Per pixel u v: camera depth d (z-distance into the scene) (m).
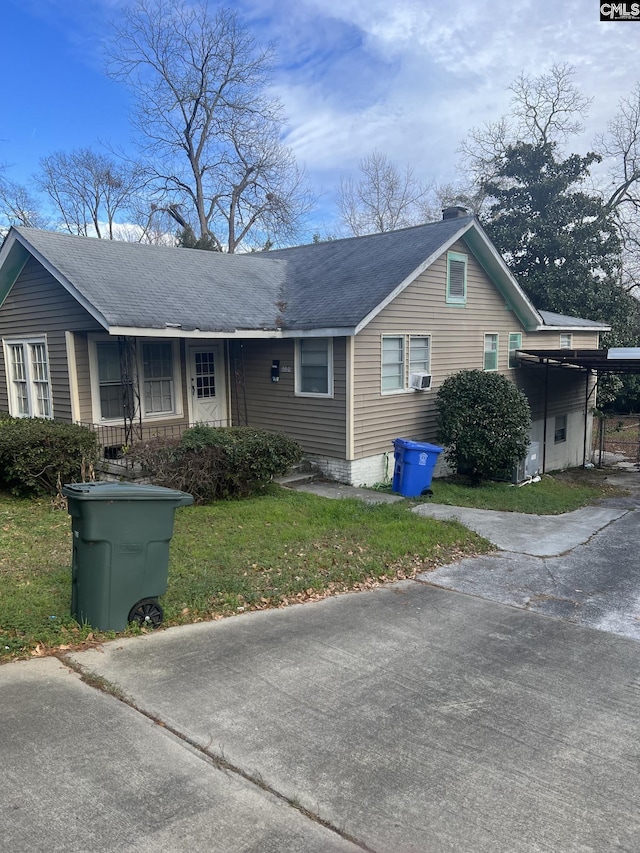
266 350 13.55
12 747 3.46
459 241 14.48
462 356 15.01
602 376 24.97
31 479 9.69
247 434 10.55
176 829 2.89
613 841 2.96
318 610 5.99
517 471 14.99
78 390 11.81
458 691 4.42
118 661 4.59
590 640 5.52
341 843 2.87
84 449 10.12
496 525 10.18
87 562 4.95
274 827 2.94
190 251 15.12
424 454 11.96
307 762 3.48
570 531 10.02
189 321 11.09
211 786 3.22
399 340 13.12
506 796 3.26
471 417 13.20
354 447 12.23
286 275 15.62
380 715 4.04
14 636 4.79
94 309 10.25
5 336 13.54
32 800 3.05
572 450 21.64
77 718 3.79
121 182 36.38
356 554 7.72
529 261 29.14
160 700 4.07
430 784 3.33
